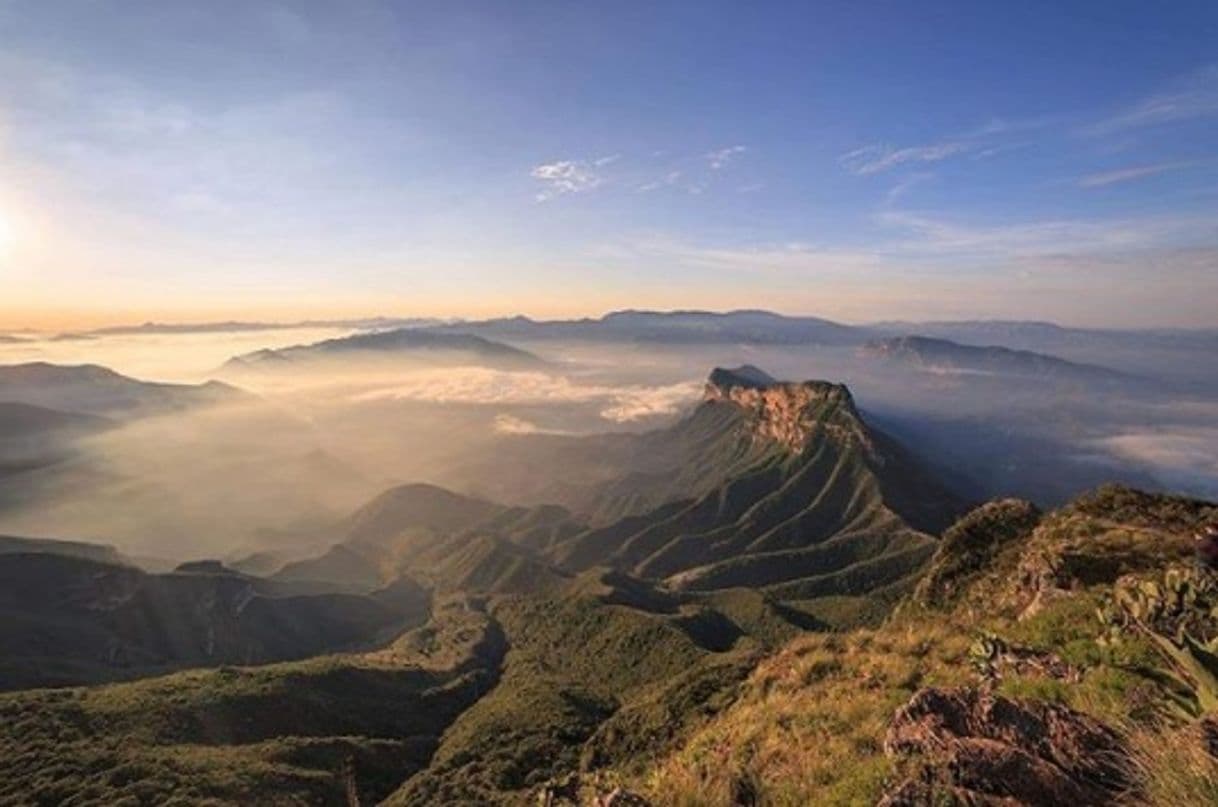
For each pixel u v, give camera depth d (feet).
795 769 30.07
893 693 40.83
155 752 280.10
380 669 451.94
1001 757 17.98
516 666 540.93
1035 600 62.54
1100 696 25.31
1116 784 16.87
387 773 304.71
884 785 20.65
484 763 275.39
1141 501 96.43
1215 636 22.00
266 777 263.29
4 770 263.70
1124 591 25.95
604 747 157.79
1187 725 16.14
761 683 63.82
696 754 43.62
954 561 107.65
